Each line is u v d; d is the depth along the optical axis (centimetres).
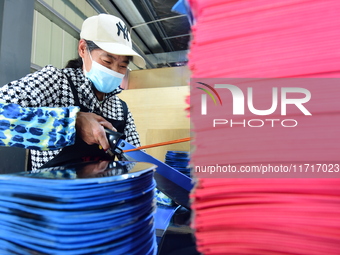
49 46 208
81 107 95
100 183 27
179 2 23
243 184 20
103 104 109
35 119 53
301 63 19
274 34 20
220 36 21
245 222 20
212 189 21
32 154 98
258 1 20
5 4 114
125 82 188
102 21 91
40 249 25
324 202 18
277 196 19
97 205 27
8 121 52
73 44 243
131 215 30
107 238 27
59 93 89
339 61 18
